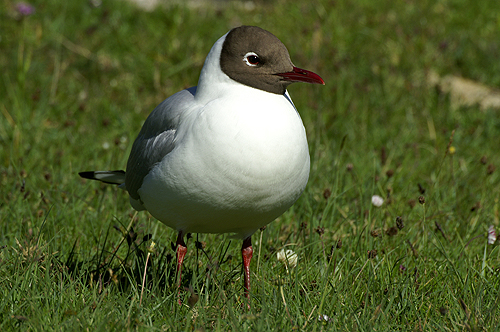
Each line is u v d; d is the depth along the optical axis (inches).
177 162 258.5
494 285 295.0
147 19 714.2
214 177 254.1
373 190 377.7
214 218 273.7
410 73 639.1
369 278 285.4
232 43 267.9
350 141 501.0
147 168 279.3
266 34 269.0
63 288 277.1
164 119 277.9
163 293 285.6
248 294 285.6
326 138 487.8
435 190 394.6
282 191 265.3
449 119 553.9
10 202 368.2
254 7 824.3
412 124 539.8
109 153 460.4
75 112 538.3
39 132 484.1
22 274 281.4
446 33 739.4
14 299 267.9
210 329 258.7
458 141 517.3
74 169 434.6
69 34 673.0
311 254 332.2
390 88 601.3
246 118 251.6
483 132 538.3
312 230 350.0
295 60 639.1
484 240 353.4
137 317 258.4
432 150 493.4
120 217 371.2
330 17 746.2
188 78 605.9
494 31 765.3
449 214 376.2
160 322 261.4
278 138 253.3
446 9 804.6
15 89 550.9
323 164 430.0
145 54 642.2
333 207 372.2
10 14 678.5
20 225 341.4
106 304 265.9
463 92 634.8
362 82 613.3
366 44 699.4
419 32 719.1
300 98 568.4
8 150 455.2
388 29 729.0
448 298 285.1
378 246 335.3
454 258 322.0
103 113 537.6
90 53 642.8
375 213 369.7
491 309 262.1
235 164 250.7
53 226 344.8
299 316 262.7
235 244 352.8
